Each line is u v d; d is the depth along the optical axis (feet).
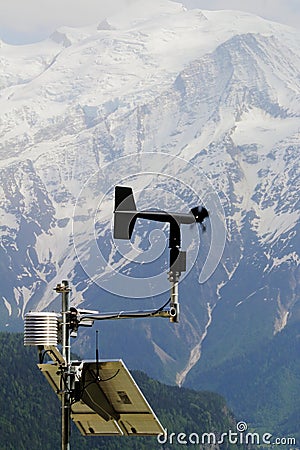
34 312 31.91
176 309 30.35
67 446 32.27
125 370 32.14
